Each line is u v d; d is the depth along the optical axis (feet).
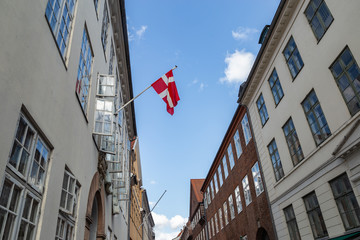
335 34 31.65
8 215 14.35
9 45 13.76
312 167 36.24
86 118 31.14
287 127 43.62
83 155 29.73
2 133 13.08
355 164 28.60
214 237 97.86
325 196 33.30
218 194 92.38
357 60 28.40
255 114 55.57
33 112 16.74
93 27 35.32
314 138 36.40
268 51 47.57
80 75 29.63
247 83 56.03
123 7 49.85
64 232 23.63
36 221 17.57
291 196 41.37
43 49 18.26
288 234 42.91
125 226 75.05
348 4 29.60
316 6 35.42
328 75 32.99
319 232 35.06
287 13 41.16
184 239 198.49
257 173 56.29
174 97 40.19
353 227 29.07
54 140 20.56
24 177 15.75
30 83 16.26
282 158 44.70
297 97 40.01
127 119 77.51
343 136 30.40
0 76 12.93
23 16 15.28
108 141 40.96
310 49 36.47
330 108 32.65
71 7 26.05
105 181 41.83
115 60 55.26
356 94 28.76
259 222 54.90
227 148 80.53
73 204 25.91
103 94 37.14
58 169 21.38
